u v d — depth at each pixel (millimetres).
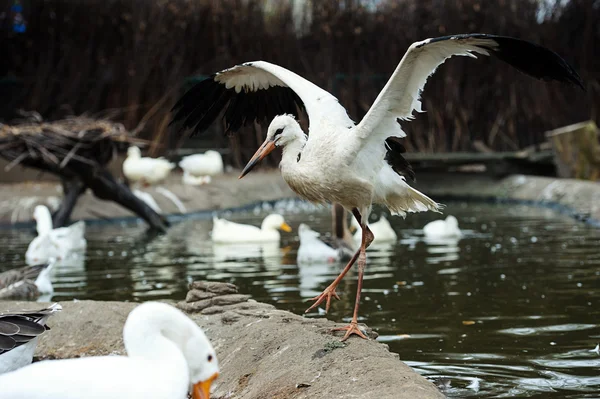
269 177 18688
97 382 3334
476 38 5074
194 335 3527
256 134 20062
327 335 5242
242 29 20172
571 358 5766
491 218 14422
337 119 5852
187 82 19781
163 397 3369
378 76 21078
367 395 4207
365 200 5801
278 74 6207
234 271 9312
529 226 13047
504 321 6805
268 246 11438
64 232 11094
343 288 8227
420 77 5398
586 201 14930
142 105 19188
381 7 21297
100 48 18984
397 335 6422
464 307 7328
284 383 4738
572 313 7020
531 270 9023
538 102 20953
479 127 21438
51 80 18828
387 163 5977
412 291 8047
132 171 15789
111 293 8125
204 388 3553
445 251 10594
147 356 3441
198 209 15875
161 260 10219
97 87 18906
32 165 13312
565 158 17750
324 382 4566
